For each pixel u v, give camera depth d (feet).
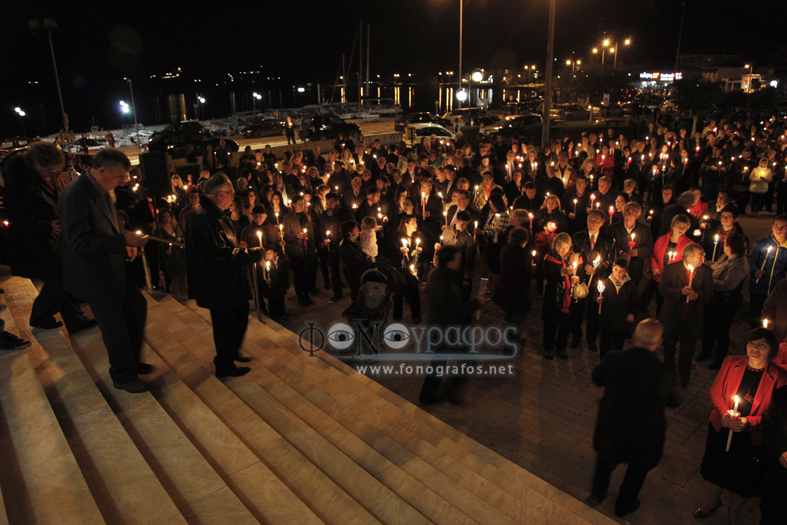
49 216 16.28
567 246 22.12
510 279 22.56
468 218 27.09
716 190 48.08
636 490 14.25
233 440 12.72
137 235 12.76
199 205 15.57
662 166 48.32
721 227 24.66
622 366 13.52
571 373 22.71
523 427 19.07
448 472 14.39
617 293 21.16
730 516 14.24
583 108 161.79
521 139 81.92
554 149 54.13
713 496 14.34
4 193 16.25
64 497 9.56
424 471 13.97
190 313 22.40
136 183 40.88
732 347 24.81
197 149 82.58
